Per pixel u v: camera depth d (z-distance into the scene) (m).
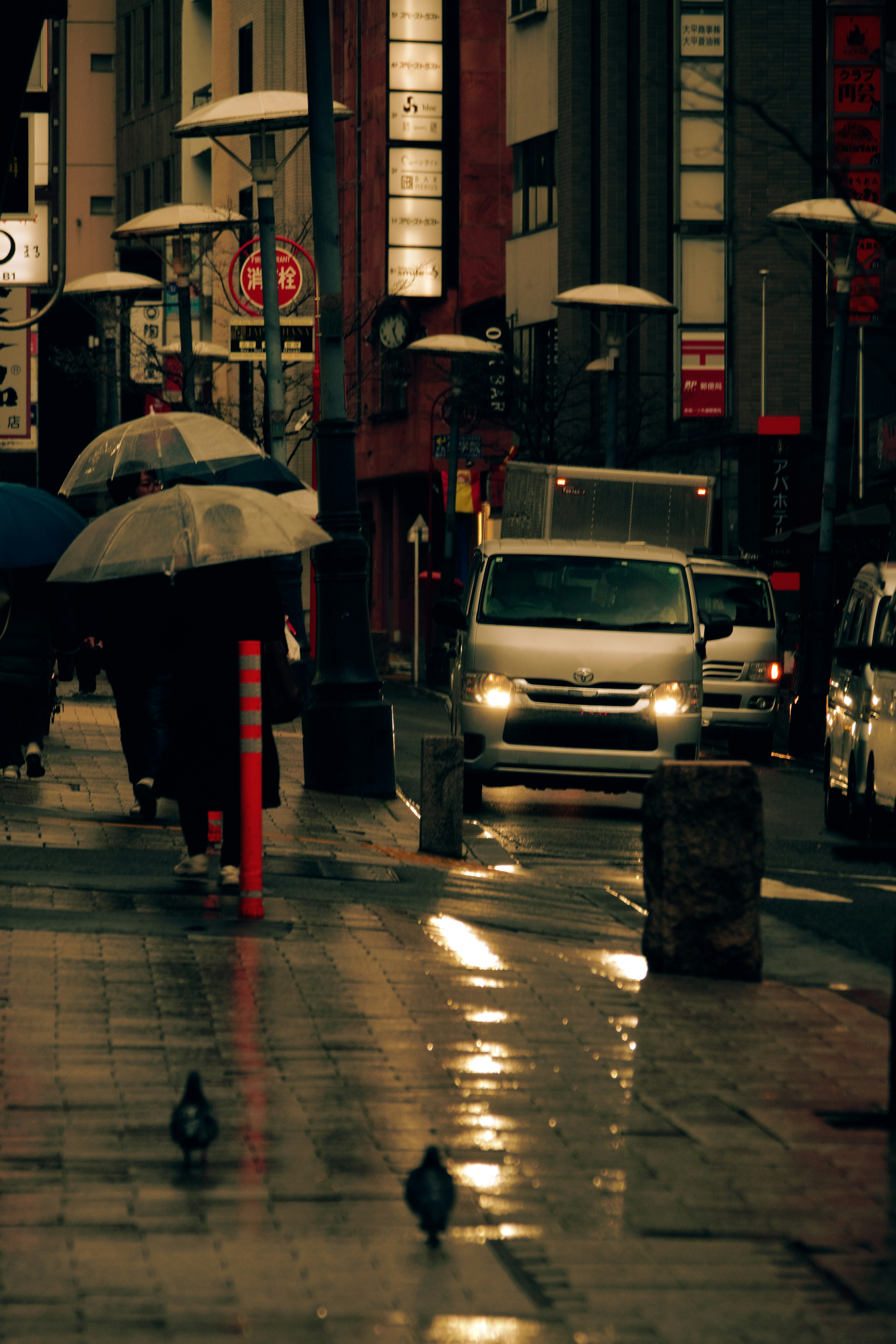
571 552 31.94
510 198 98.56
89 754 32.38
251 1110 10.51
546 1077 11.49
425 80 98.50
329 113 30.14
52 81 39.09
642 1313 7.56
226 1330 7.24
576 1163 9.70
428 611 98.69
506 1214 8.82
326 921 16.55
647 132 76.81
